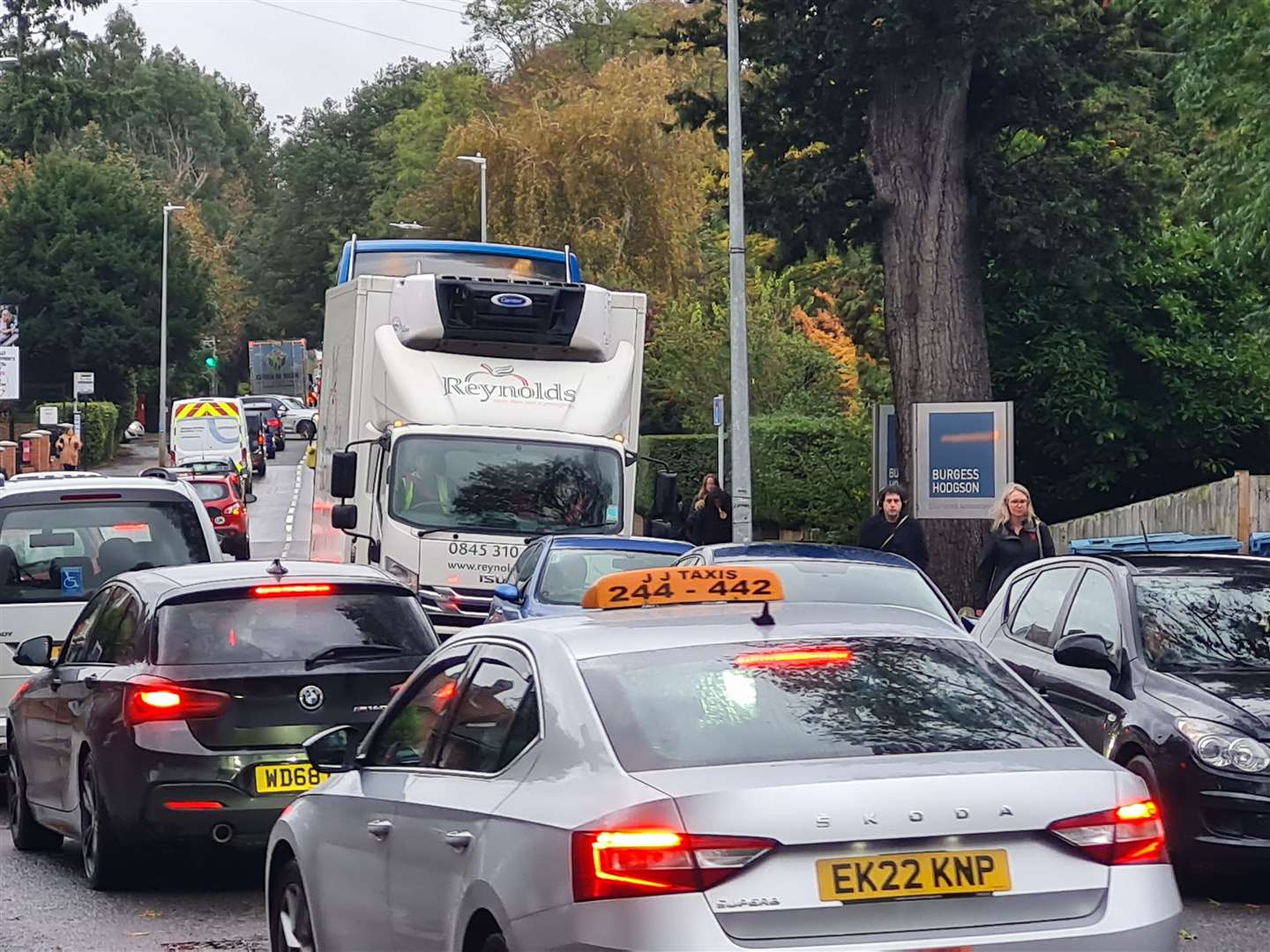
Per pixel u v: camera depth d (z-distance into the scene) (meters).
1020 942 4.86
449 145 59.78
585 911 4.82
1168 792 9.33
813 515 38.06
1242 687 9.62
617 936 4.75
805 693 5.41
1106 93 28.72
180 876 10.57
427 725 6.35
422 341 18.31
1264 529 20.84
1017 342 28.92
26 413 84.81
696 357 46.81
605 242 57.16
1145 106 29.30
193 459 58.28
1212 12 19.70
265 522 52.03
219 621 9.88
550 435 18.14
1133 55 26.95
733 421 25.86
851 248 28.05
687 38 27.89
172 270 89.75
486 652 6.15
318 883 6.72
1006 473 21.84
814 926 4.79
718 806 4.82
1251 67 19.55
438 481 17.78
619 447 18.33
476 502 17.80
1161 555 11.14
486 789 5.57
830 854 4.82
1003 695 5.60
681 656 5.53
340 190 123.75
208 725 9.56
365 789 6.46
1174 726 9.40
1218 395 28.58
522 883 5.07
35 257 86.88
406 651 10.02
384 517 17.70
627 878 4.77
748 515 25.77
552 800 5.15
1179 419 28.64
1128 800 5.13
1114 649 10.30
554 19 86.12
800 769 4.99
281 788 9.57
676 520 26.62
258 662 9.73
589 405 18.44
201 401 59.78
